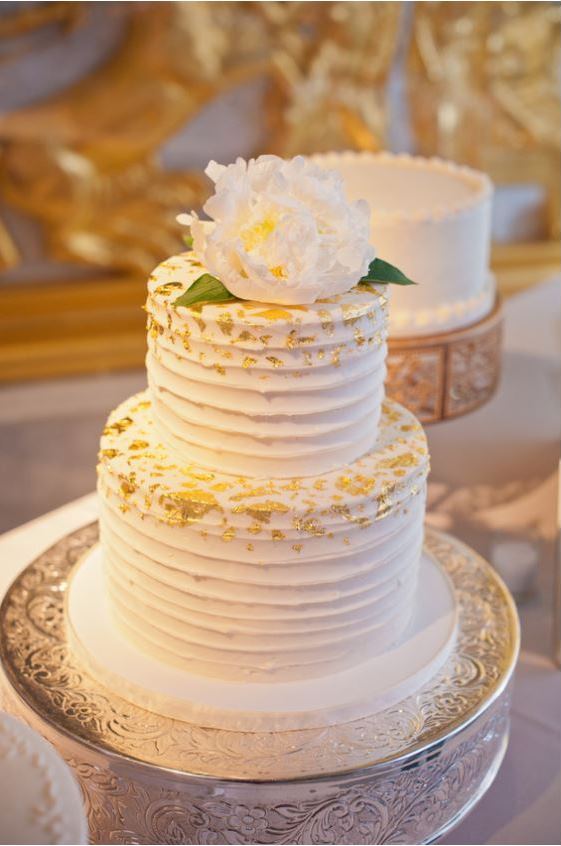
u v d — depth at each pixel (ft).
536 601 3.88
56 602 3.47
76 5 7.55
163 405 3.11
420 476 3.12
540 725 3.44
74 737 2.94
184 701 3.02
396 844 3.00
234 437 3.00
